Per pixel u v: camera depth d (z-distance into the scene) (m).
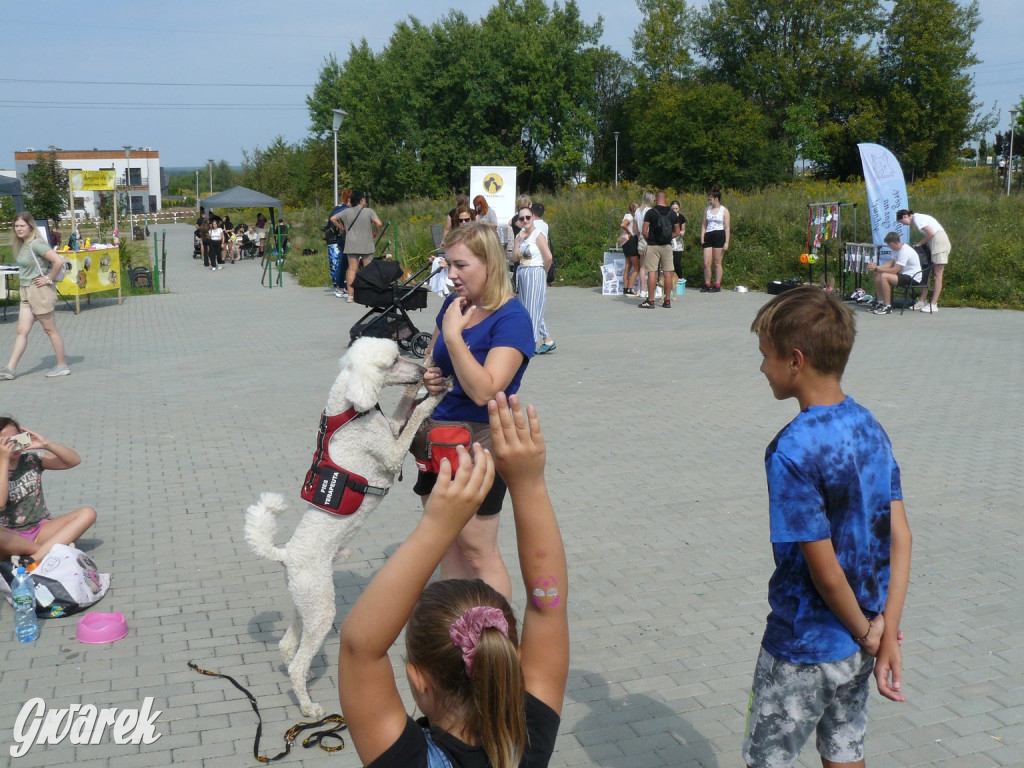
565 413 8.90
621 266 18.34
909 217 15.21
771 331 2.52
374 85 64.75
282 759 3.57
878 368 10.75
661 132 56.31
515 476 1.86
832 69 63.34
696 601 4.88
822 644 2.47
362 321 12.22
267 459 7.61
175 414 9.17
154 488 6.89
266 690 4.09
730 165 54.78
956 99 60.75
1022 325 13.88
